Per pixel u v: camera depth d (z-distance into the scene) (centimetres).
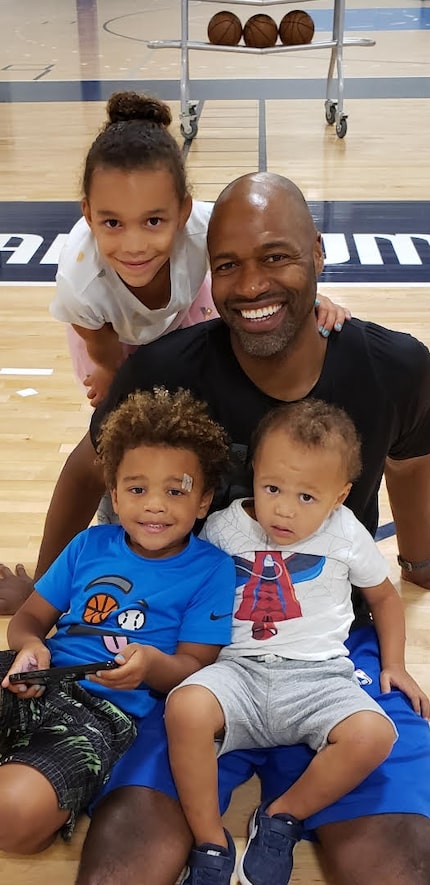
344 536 152
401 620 160
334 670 145
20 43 1091
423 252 410
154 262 176
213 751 134
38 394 284
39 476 240
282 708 140
